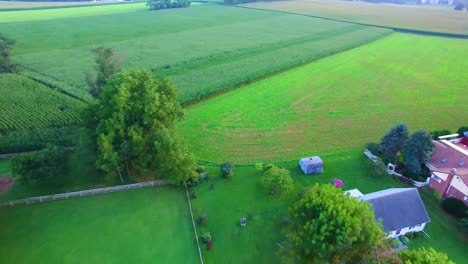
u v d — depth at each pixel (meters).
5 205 49.00
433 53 134.62
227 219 48.78
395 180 57.66
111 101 53.41
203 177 55.31
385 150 60.91
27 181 50.31
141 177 56.72
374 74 109.56
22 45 134.00
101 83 76.06
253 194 53.56
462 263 42.81
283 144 67.75
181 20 196.62
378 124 76.81
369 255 36.44
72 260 41.38
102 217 48.19
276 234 46.41
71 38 147.75
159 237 45.41
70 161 57.84
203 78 99.62
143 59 118.81
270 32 168.88
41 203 50.25
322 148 66.62
